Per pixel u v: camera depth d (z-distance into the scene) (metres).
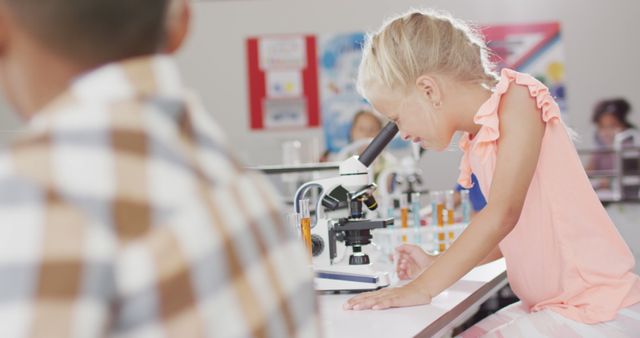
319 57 7.30
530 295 1.53
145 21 0.46
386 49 1.53
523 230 1.49
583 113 7.27
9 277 0.36
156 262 0.39
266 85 7.30
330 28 7.31
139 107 0.43
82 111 0.42
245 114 7.30
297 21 7.31
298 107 7.30
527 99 1.44
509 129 1.43
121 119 0.42
